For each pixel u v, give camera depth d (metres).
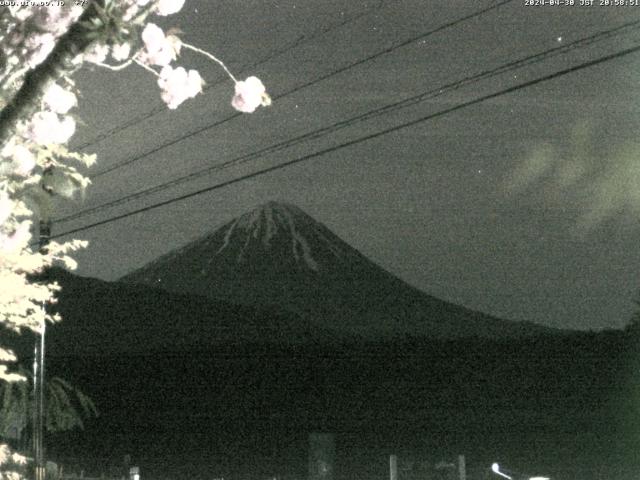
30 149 5.73
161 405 80.19
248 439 65.31
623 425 49.41
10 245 6.12
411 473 27.84
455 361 68.00
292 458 57.25
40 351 27.45
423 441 56.12
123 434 69.06
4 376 16.11
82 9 5.36
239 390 80.62
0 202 5.38
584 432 49.69
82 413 74.50
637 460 44.56
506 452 49.53
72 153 8.49
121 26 4.89
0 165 5.43
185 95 5.54
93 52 5.25
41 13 5.32
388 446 55.69
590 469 42.31
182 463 55.84
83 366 85.94
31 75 4.88
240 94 5.48
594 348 56.09
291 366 80.56
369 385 72.56
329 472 32.28
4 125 4.87
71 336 176.62
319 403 74.00
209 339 195.62
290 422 70.94
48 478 31.83
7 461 17.97
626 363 54.28
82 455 60.66
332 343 82.00
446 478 27.73
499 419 56.44
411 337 79.31
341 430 64.06
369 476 43.88
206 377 83.31
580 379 55.69
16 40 5.36
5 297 14.05
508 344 63.56
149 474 50.25
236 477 48.88
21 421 26.70
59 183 5.49
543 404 55.69
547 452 47.94
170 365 84.81
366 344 77.69
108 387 83.19
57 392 30.19
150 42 5.30
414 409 65.38
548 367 59.06
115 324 195.25
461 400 62.53
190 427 71.12
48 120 5.46
